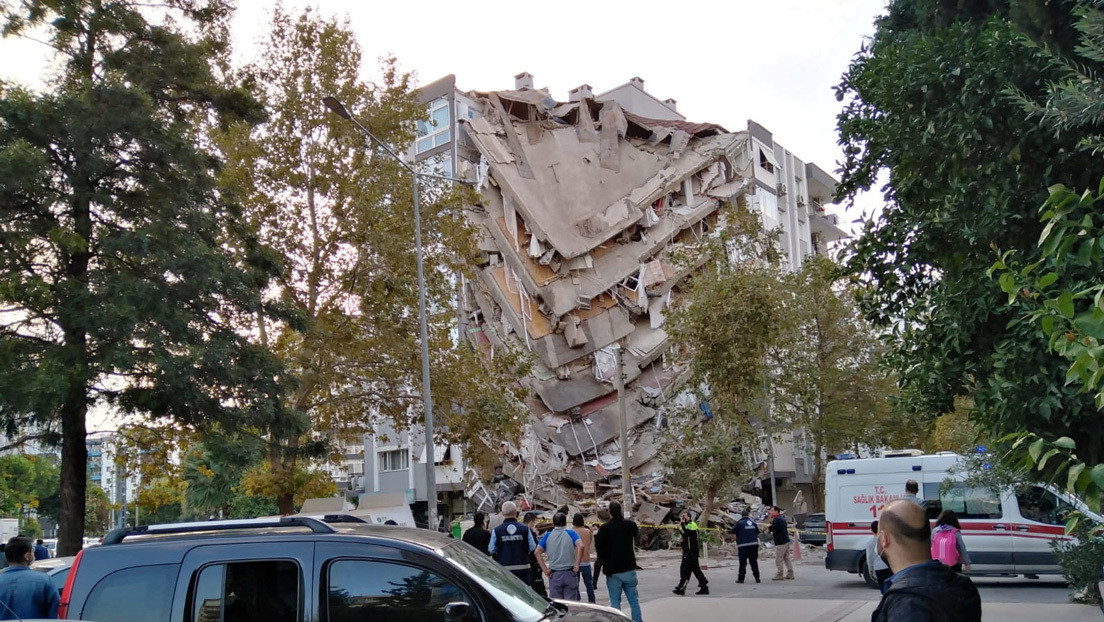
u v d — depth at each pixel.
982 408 7.91
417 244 20.23
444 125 44.38
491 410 21.89
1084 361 3.81
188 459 26.75
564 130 44.91
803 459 52.78
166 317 14.80
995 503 16.34
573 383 39.25
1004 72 7.78
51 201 14.36
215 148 20.50
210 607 5.36
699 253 30.03
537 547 11.30
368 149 21.81
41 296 13.82
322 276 21.20
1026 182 7.84
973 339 8.54
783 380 36.72
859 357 37.91
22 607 7.21
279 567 5.46
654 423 38.41
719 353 26.69
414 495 43.97
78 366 13.93
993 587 16.69
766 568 24.70
